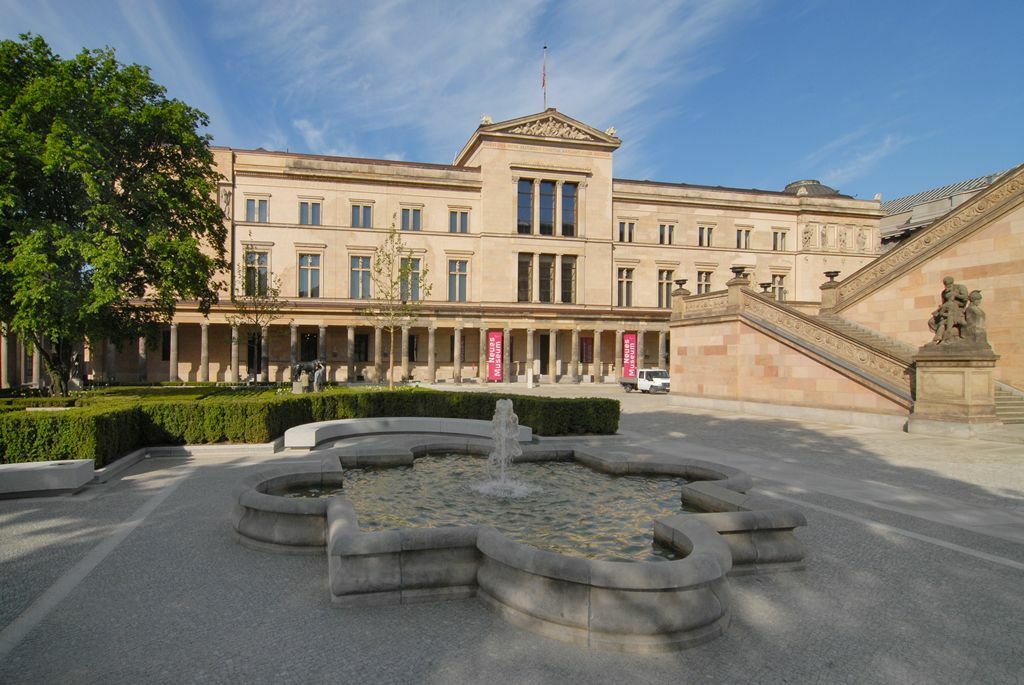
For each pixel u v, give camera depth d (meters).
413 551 6.37
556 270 60.38
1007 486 12.22
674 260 64.25
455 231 58.53
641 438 18.86
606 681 4.80
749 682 4.83
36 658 5.11
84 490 11.62
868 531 9.02
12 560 7.56
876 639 5.59
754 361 28.11
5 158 21.33
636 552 7.16
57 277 22.20
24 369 41.56
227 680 4.79
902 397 21.62
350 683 4.74
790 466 14.20
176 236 27.80
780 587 6.86
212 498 10.98
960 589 6.82
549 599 5.60
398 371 58.81
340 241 55.16
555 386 54.53
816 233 67.06
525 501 9.67
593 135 60.88
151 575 7.05
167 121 26.75
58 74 23.88
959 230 25.55
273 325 53.22
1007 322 23.66
